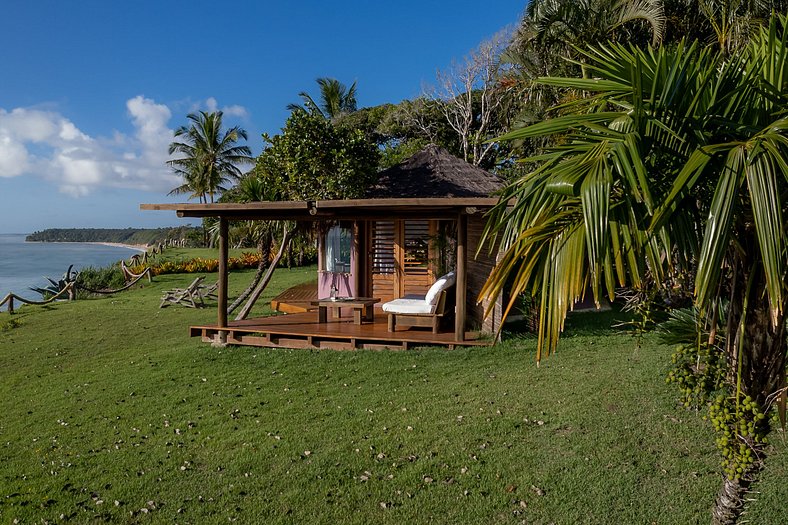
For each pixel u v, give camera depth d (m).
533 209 2.79
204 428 6.49
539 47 14.31
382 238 13.59
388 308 10.19
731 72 2.75
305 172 12.97
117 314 15.99
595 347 9.23
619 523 4.33
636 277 2.42
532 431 5.95
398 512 4.57
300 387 7.95
